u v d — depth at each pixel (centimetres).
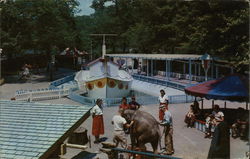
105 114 2142
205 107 2275
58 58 6294
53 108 1023
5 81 3928
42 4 3772
